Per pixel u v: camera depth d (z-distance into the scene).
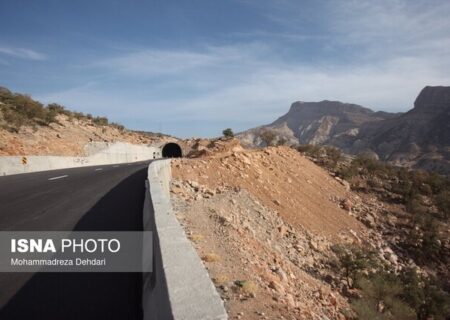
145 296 4.79
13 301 5.10
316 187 36.00
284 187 29.92
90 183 17.97
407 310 14.90
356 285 16.50
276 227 20.89
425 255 29.31
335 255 21.41
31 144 36.97
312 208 29.14
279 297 6.73
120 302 5.12
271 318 5.41
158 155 81.31
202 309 2.70
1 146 32.41
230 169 26.53
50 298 5.22
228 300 5.78
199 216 13.37
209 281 3.17
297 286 11.44
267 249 13.77
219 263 7.79
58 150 39.78
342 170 44.75
